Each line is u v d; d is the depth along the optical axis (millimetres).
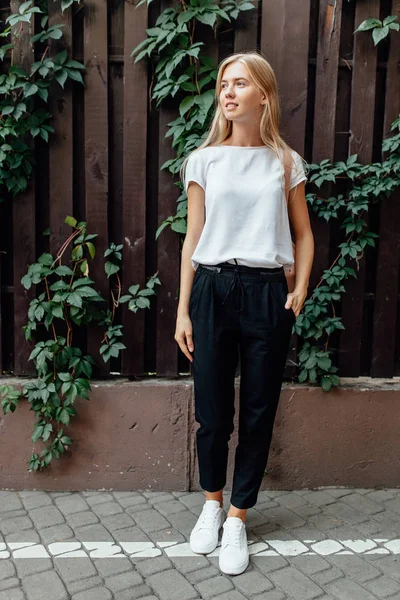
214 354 2320
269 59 2846
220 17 2809
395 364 3131
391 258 3004
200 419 2416
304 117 2873
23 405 2939
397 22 2873
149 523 2674
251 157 2281
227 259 2248
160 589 2217
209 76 2828
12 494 2947
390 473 3055
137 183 2920
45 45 2873
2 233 3010
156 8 2869
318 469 3037
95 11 2816
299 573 2326
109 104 2924
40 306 2861
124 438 2979
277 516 2756
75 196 2988
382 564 2387
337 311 3059
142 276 2982
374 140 2986
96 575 2289
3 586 2209
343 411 3002
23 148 2816
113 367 3098
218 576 2305
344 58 2922
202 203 2359
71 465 2988
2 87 2742
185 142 2840
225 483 2744
